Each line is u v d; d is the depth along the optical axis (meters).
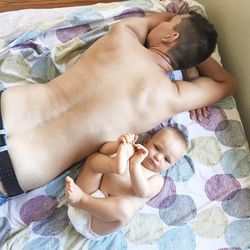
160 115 1.27
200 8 1.55
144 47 1.32
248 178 1.33
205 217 1.25
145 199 1.22
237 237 1.22
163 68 1.31
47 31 1.44
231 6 1.48
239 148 1.38
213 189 1.30
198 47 1.32
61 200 1.22
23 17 1.51
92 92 1.20
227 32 1.53
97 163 1.17
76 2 1.89
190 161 1.33
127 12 1.52
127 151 1.13
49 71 1.38
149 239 1.20
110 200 1.13
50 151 1.16
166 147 1.26
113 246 1.17
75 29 1.47
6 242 1.14
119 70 1.24
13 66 1.35
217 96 1.39
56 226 1.19
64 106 1.18
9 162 1.10
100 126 1.20
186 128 1.35
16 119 1.14
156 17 1.42
